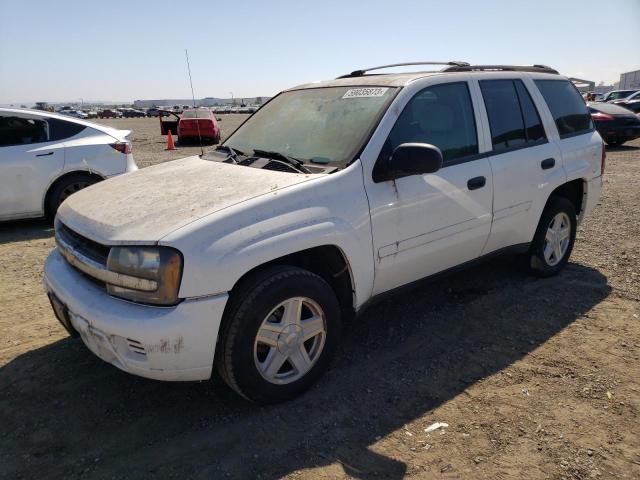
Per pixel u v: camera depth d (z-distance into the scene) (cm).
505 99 413
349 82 390
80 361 344
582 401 295
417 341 369
